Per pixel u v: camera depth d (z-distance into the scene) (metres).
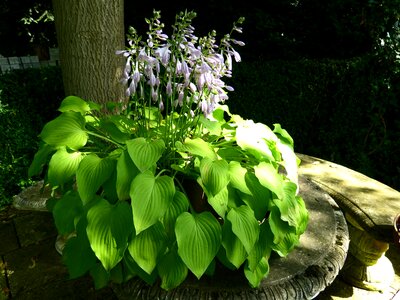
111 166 1.26
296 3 3.99
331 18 3.73
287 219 1.26
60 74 3.34
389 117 3.78
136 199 1.12
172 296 1.17
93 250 1.10
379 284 2.19
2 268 2.30
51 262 2.36
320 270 1.29
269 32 4.00
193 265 1.08
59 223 1.28
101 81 2.26
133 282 1.23
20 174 3.07
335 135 3.79
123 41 2.35
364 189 2.14
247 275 1.18
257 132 1.56
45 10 4.77
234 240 1.18
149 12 4.35
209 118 1.60
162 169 1.36
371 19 3.56
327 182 2.22
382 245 2.04
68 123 1.44
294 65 3.50
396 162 3.82
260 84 3.52
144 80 1.42
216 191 1.19
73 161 1.34
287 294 1.20
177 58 1.31
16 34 4.98
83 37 2.15
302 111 3.69
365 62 3.52
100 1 2.11
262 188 1.31
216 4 4.02
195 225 1.14
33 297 2.07
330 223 1.58
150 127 1.61
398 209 1.93
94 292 2.11
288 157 1.60
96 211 1.16
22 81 3.17
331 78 3.54
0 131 2.89
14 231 2.69
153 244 1.12
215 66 1.35
